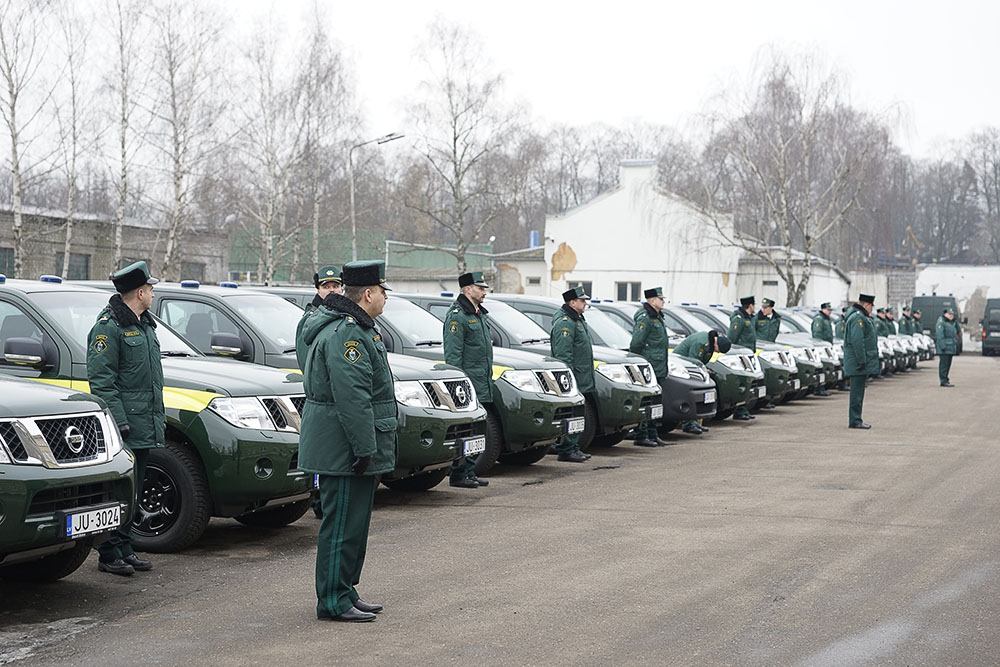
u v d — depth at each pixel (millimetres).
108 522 6141
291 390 7938
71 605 6234
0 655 5277
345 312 5883
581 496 10148
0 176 36344
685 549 7719
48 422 5891
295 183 40469
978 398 23250
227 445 7430
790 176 41906
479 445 10086
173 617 5980
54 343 7832
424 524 8727
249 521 8750
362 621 5883
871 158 40781
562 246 52031
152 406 7000
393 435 6043
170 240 34688
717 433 15977
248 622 5883
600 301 17719
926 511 9281
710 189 42969
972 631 5711
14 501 5570
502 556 7512
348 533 5922
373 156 49562
